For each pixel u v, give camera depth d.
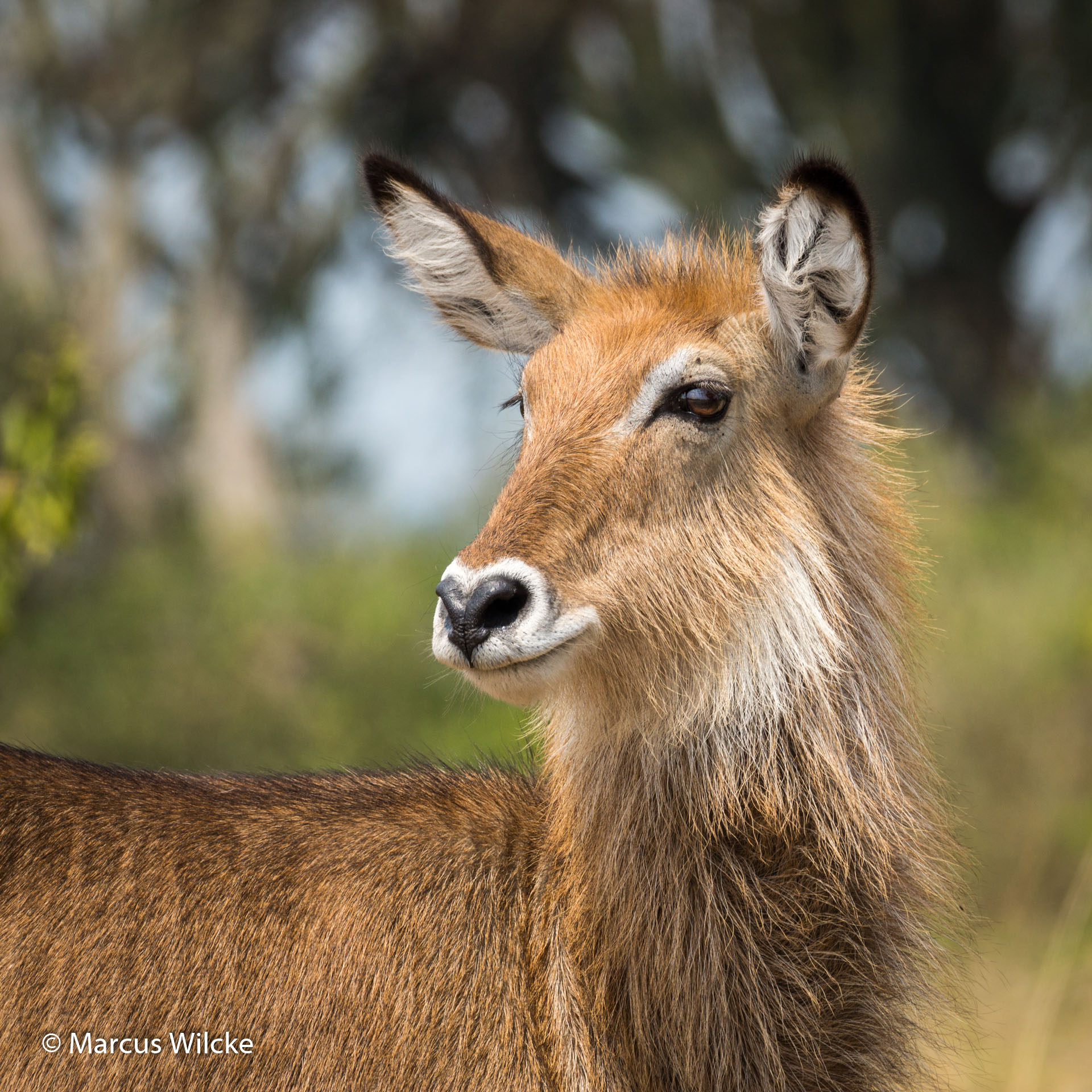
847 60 48.00
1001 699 23.03
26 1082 7.85
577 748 8.38
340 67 47.53
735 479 8.39
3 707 27.47
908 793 8.48
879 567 8.88
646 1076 7.89
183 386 47.69
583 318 9.11
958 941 8.80
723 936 7.93
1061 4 46.72
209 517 43.00
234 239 48.00
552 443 8.24
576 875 8.16
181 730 26.89
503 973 8.11
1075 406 32.06
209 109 47.06
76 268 47.00
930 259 49.97
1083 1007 16.30
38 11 45.69
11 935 8.00
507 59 48.44
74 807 8.34
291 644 27.70
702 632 8.20
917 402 45.91
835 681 8.25
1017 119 49.16
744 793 8.13
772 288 8.31
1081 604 24.17
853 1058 8.00
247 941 8.03
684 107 49.84
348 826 8.47
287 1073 7.87
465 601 7.71
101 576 31.53
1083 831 21.33
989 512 29.48
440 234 9.61
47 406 13.02
